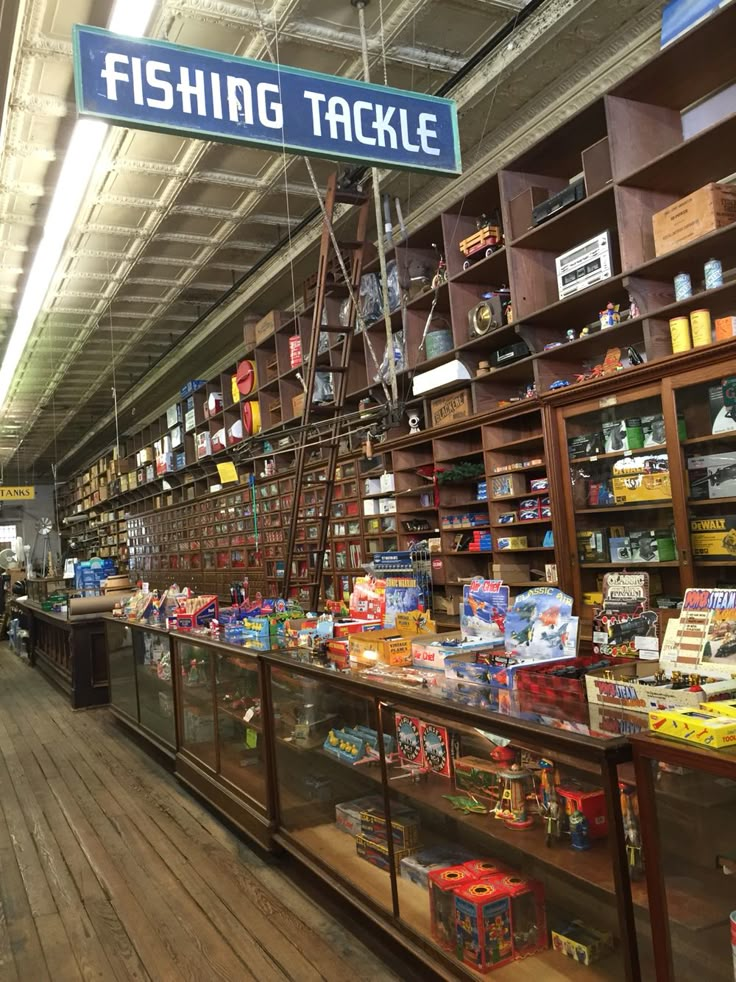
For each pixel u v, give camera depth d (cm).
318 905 271
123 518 1619
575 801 179
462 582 542
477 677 222
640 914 155
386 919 232
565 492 443
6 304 980
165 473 1252
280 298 973
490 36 536
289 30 514
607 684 180
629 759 155
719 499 353
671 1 390
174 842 342
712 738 134
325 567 759
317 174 688
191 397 1145
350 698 267
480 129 598
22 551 1789
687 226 372
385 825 242
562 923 183
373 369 659
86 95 210
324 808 282
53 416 1688
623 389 398
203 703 398
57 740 566
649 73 388
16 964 245
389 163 258
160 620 521
